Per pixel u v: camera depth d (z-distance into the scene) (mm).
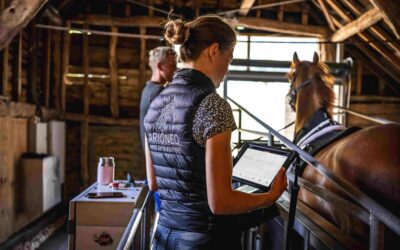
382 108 7461
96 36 7020
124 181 2525
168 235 1230
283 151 1436
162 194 1276
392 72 7062
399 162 1567
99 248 1954
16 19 3812
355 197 1474
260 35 7383
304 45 7430
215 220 1180
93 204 1954
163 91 1267
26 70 5727
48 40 6309
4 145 4609
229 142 1111
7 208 4660
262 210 1290
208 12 7172
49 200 5480
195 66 1210
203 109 1117
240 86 7508
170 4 7059
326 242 1710
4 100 4652
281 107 7555
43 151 5875
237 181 1485
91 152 7191
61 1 6301
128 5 6879
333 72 5621
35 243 5047
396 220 1249
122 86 7129
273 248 2748
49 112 6254
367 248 1562
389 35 5965
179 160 1177
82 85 7047
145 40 7035
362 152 1719
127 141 7230
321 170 1719
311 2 7152
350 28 6301
